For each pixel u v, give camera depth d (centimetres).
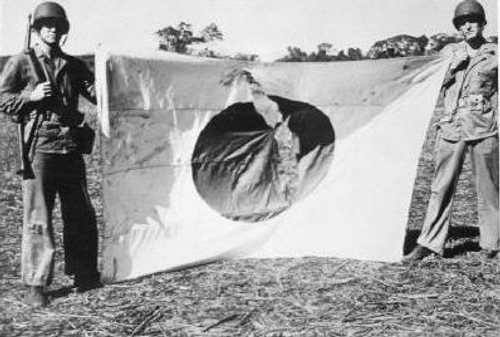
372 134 444
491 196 422
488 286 379
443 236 425
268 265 424
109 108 384
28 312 343
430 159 716
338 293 371
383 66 430
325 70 438
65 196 368
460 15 416
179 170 425
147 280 393
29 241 351
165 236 414
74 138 361
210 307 349
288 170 464
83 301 359
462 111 414
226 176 449
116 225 390
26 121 350
